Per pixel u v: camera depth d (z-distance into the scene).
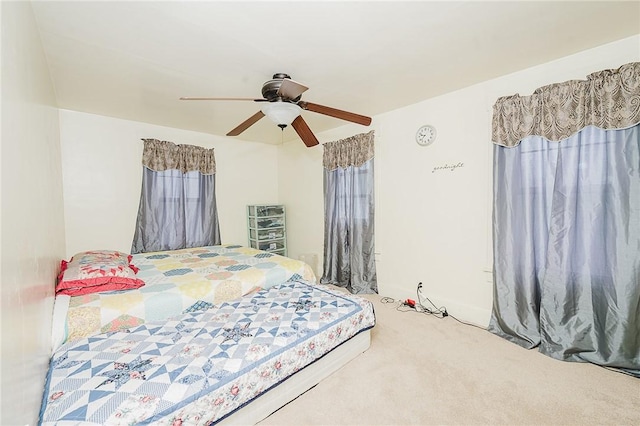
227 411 1.21
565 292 1.89
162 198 3.37
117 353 1.30
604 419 1.36
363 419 1.40
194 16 1.41
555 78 1.98
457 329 2.34
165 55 1.80
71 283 1.77
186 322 1.65
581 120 1.79
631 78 1.62
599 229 1.77
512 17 1.49
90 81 2.16
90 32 1.53
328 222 3.67
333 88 2.40
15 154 0.79
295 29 1.54
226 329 1.56
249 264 2.58
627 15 1.48
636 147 1.64
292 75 2.12
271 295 2.09
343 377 1.71
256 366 1.31
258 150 4.45
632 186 1.65
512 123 2.11
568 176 1.86
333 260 3.65
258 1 1.31
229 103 2.65
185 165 3.54
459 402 1.50
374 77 2.20
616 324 1.71
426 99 2.71
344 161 3.41
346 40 1.66
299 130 2.32
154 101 2.60
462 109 2.48
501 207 2.20
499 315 2.21
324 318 1.71
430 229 2.78
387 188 3.13
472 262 2.49
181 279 2.14
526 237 2.07
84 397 1.01
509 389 1.59
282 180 4.62
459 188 2.54
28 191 0.96
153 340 1.44
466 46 1.77
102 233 3.03
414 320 2.54
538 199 2.03
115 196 3.10
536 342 2.00
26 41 1.11
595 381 1.63
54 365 1.21
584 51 1.86
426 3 1.36
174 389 1.09
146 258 2.88
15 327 0.70
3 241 0.62
